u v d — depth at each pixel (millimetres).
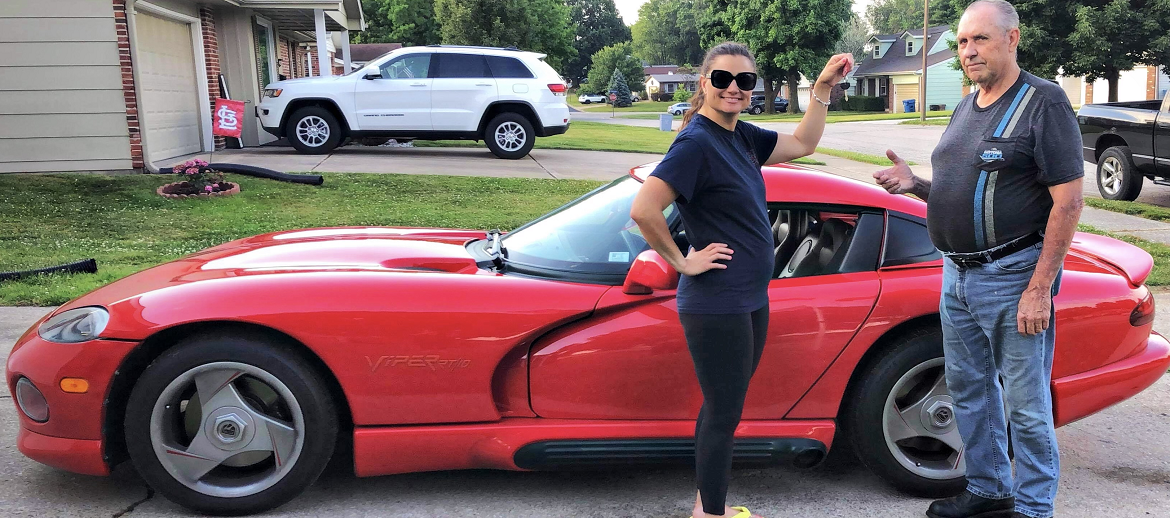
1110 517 3123
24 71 10805
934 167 2902
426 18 53312
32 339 3012
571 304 2996
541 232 3537
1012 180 2711
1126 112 11258
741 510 2844
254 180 10938
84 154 11141
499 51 14633
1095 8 31250
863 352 3080
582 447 3037
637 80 103250
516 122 14617
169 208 9391
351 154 14656
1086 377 3232
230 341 2844
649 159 15781
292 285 2945
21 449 2998
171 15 13062
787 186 3248
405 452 2979
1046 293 2680
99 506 3057
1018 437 2898
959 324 2926
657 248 2539
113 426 2949
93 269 6648
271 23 17891
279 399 2939
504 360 3014
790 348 3039
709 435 2699
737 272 2533
